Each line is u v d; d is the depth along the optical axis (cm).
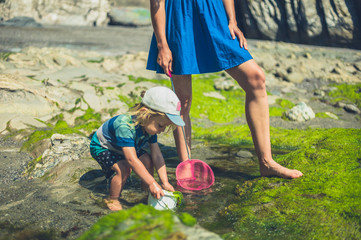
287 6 1083
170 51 295
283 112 570
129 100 539
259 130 297
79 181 314
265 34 1155
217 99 605
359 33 1060
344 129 405
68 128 434
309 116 541
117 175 280
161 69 311
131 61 758
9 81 479
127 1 2006
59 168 334
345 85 727
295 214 238
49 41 1091
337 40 1092
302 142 415
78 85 542
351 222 220
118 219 171
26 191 294
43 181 319
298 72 826
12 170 338
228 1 291
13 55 701
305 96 692
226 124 526
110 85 577
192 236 157
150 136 293
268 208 250
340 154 312
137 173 270
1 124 432
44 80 543
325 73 823
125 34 1430
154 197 263
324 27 1083
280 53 1002
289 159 328
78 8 1775
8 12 1609
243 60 281
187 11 287
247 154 394
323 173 286
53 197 283
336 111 606
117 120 281
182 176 310
